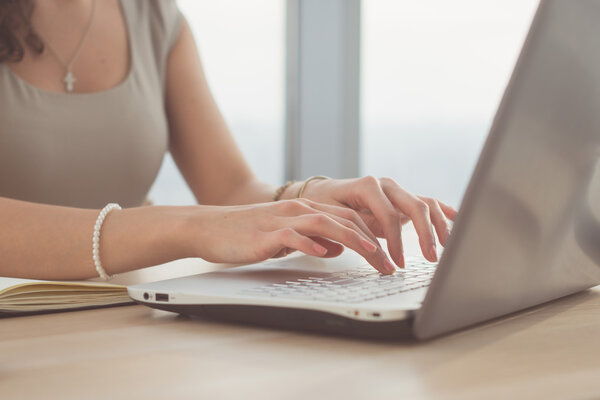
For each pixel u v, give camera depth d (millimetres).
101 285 629
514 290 509
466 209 410
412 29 3855
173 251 691
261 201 1200
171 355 440
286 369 403
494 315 506
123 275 815
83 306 613
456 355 434
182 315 584
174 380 380
